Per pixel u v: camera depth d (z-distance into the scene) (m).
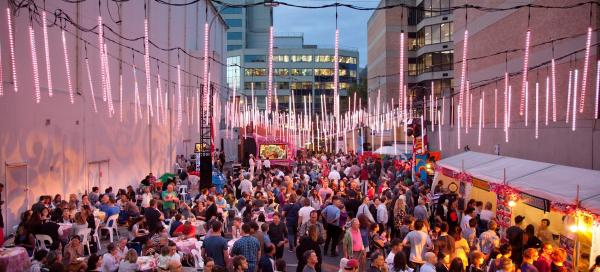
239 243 10.59
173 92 38.12
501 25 30.17
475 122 34.47
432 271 9.86
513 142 28.31
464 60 14.05
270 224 13.48
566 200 12.24
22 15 17.78
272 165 42.84
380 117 54.12
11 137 17.27
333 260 15.49
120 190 20.56
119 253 11.85
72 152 21.64
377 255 9.92
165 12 36.28
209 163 24.36
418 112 50.12
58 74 20.42
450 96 37.44
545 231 13.55
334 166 32.31
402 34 12.43
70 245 12.05
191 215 16.05
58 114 20.41
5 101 16.88
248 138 46.62
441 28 62.91
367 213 15.56
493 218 14.21
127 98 28.31
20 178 17.80
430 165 26.84
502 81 29.95
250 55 127.94
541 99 24.98
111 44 25.86
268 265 10.81
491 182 16.47
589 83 20.61
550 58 24.16
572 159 22.05
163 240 12.45
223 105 62.25
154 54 33.44
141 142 30.78
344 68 130.62
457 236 12.28
